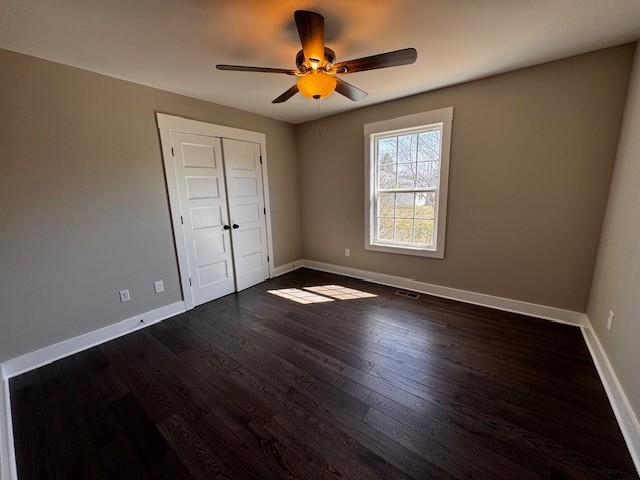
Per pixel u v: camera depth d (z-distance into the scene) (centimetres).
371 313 286
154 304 280
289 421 155
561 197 242
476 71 246
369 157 353
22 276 204
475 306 295
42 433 152
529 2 153
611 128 215
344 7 155
